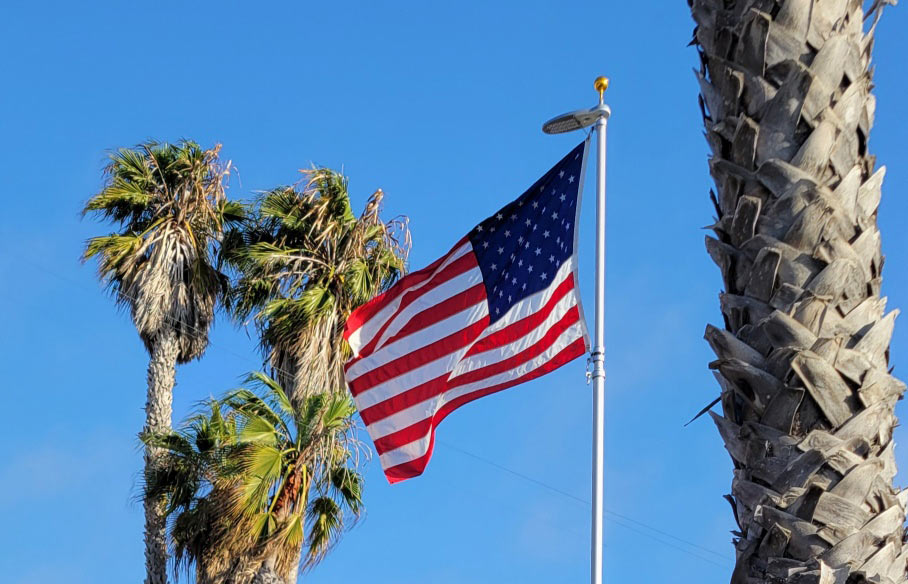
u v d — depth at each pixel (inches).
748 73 242.7
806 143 235.0
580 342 416.2
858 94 239.5
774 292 231.3
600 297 380.8
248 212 845.8
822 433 220.8
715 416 235.0
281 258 791.1
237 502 685.3
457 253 446.0
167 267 847.7
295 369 764.6
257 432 714.8
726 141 245.1
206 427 757.9
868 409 221.9
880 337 227.0
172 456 749.9
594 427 360.2
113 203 868.6
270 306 766.5
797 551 218.4
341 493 728.3
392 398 448.1
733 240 238.5
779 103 238.2
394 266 820.0
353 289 783.1
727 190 243.0
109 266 846.5
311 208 810.8
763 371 226.4
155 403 825.5
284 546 690.2
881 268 236.2
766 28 241.3
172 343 844.0
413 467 440.5
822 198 231.1
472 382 433.1
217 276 866.1
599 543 339.9
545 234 433.1
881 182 238.4
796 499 219.8
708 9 255.9
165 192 872.9
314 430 716.0
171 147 889.5
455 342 439.8
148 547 752.3
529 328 426.0
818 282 228.4
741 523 228.2
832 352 224.1
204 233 869.8
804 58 239.6
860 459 219.5
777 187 235.0
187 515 712.4
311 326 762.8
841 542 216.1
